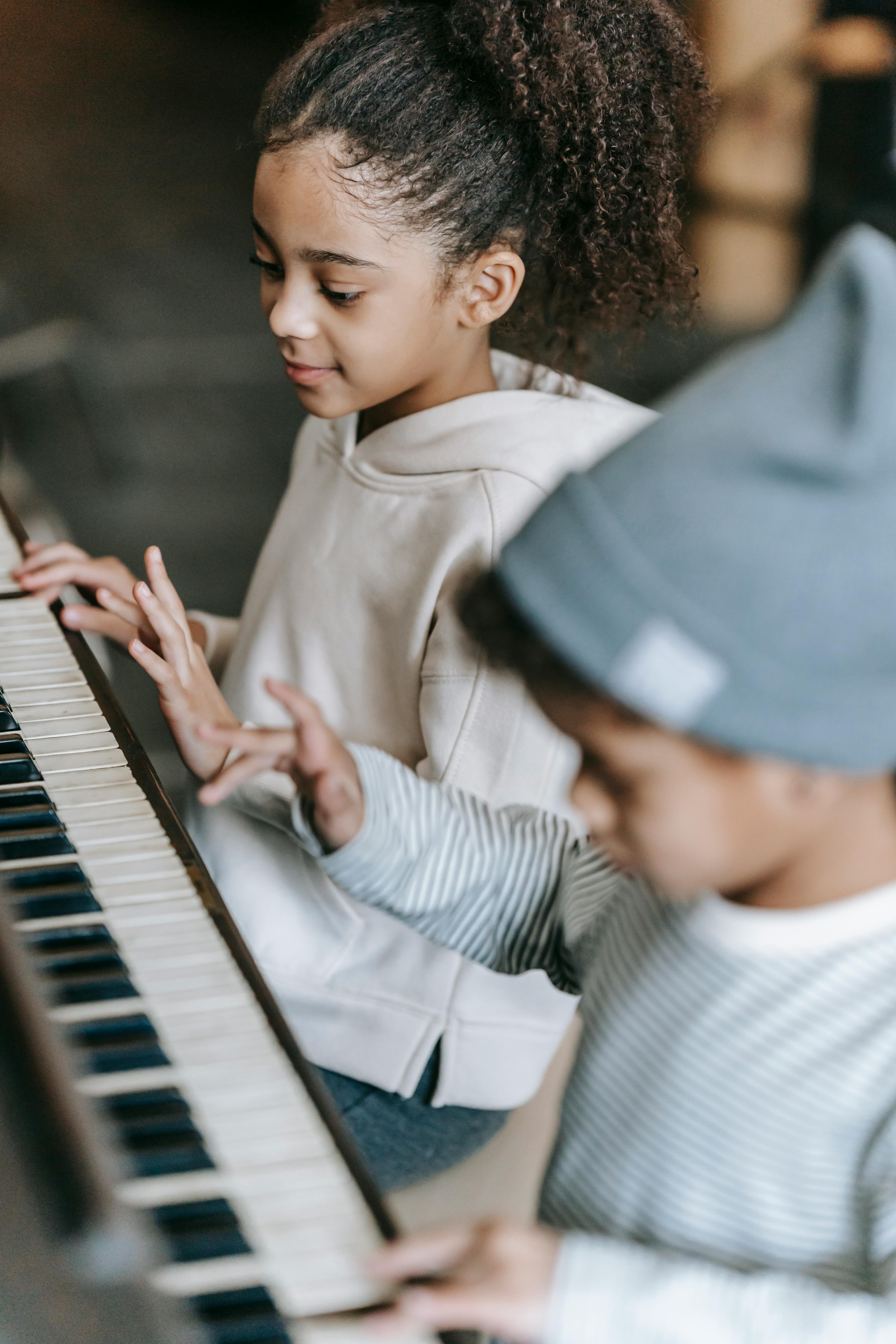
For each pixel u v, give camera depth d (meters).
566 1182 0.72
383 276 0.98
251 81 7.74
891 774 0.59
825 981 0.61
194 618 1.33
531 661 0.54
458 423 1.06
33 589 1.09
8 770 0.82
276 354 4.09
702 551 0.49
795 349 0.52
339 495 1.12
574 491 0.52
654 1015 0.67
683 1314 0.53
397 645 1.05
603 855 0.78
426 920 0.83
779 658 0.49
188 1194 0.56
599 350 3.57
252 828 1.07
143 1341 0.47
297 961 1.05
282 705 0.75
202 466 3.36
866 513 0.49
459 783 0.98
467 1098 1.05
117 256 4.95
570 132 1.03
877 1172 0.60
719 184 5.20
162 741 2.21
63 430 3.44
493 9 0.97
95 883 0.72
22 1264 0.48
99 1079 0.60
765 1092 0.62
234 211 5.56
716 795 0.54
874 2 4.91
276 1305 0.52
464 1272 0.54
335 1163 0.57
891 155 4.96
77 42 8.43
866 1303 0.54
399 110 0.96
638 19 1.06
